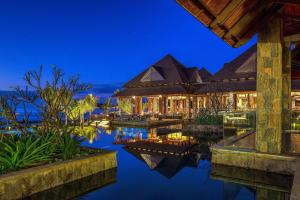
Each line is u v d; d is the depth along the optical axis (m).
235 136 10.50
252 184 6.77
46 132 8.09
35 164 6.34
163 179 7.23
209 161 9.41
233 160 7.46
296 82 21.95
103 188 6.55
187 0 3.39
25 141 7.15
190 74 33.56
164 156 10.23
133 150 11.43
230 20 4.12
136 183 6.93
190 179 7.26
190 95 28.61
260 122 7.14
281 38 6.78
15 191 5.34
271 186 6.60
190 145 12.52
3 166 5.94
